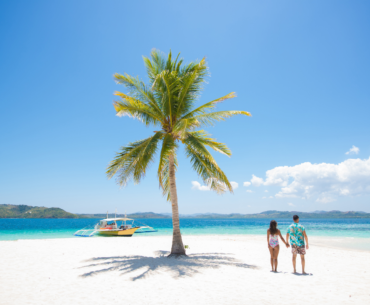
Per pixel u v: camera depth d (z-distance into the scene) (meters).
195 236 26.66
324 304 5.20
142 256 11.41
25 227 54.44
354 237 26.17
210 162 10.12
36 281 7.10
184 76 10.88
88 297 5.66
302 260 7.96
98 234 28.39
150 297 5.66
